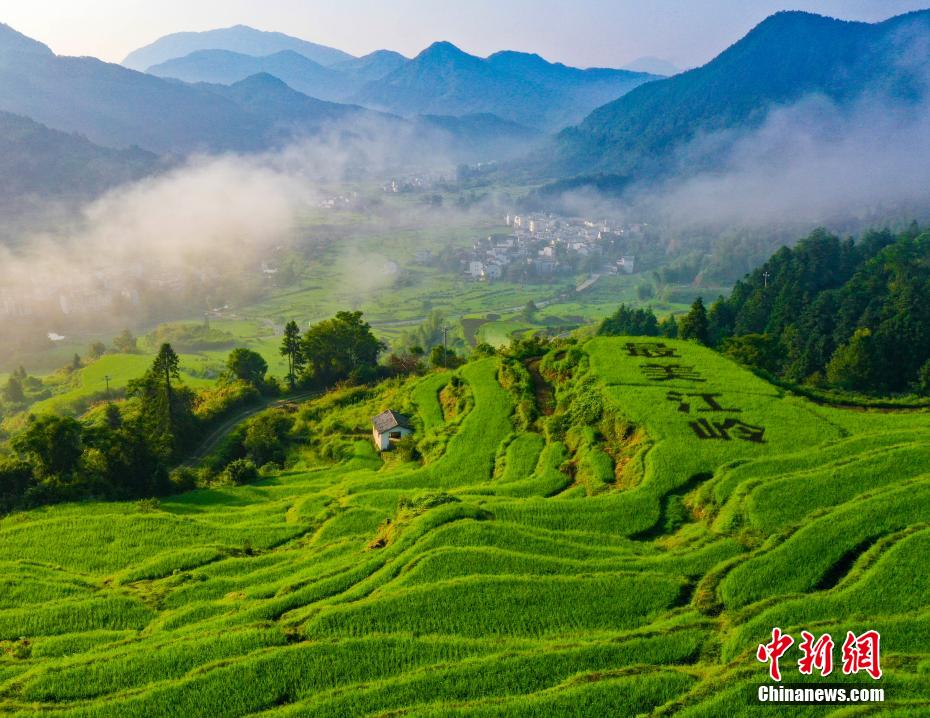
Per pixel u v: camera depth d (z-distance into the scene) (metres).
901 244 184.00
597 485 66.44
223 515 73.00
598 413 80.12
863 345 120.81
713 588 44.34
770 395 80.62
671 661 37.88
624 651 38.34
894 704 32.53
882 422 73.25
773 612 40.00
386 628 42.09
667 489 60.25
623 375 88.00
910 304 135.88
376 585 47.53
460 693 35.94
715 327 181.62
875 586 41.53
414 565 48.78
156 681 38.75
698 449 65.88
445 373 124.56
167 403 115.06
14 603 51.22
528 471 75.50
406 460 92.31
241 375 153.38
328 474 95.12
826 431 69.75
